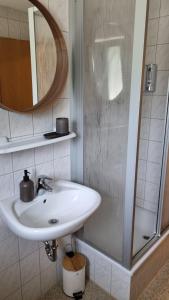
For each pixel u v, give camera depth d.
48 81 1.32
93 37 1.40
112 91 1.38
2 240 1.31
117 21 1.26
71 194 1.46
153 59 1.77
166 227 1.94
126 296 1.56
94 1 1.34
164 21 1.72
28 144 1.20
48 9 1.29
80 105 1.54
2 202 1.25
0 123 1.18
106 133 1.48
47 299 1.65
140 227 1.86
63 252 1.75
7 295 1.43
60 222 1.32
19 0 1.11
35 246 1.52
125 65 1.28
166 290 1.72
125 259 1.50
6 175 1.27
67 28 1.42
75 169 1.69
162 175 1.80
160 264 1.88
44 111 1.38
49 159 1.50
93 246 1.70
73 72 1.51
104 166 1.54
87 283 1.76
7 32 1.09
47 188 1.37
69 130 1.55
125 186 1.40
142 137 1.90
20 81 1.18
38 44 1.23
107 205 1.59
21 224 1.08
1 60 1.08
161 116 1.81
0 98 1.10
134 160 1.31
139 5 1.10
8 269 1.39
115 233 1.57
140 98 1.21
